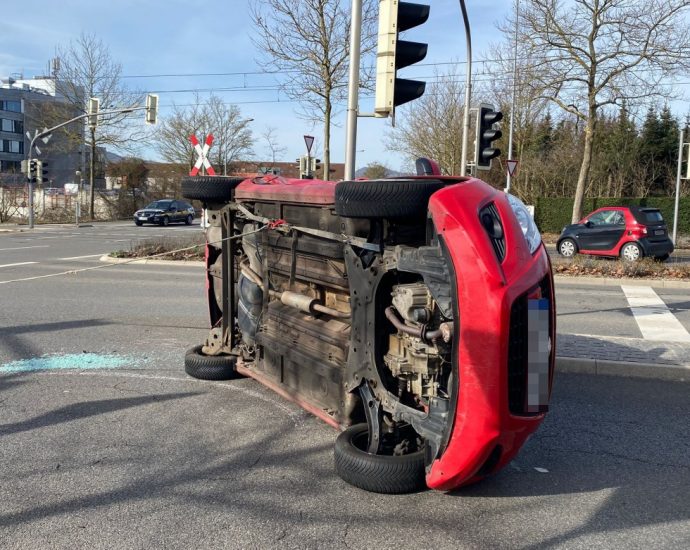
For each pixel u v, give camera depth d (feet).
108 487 12.75
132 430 15.96
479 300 10.63
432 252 11.42
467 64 37.37
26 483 12.87
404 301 11.85
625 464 14.57
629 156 129.80
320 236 14.47
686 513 12.22
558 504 12.50
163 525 11.27
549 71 83.71
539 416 11.54
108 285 41.60
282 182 17.42
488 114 32.89
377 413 13.01
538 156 131.64
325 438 15.57
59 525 11.21
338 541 10.85
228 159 183.01
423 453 12.57
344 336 14.21
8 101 298.97
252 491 12.67
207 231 20.74
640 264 51.42
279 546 10.66
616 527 11.61
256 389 19.42
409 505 12.23
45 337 26.27
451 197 11.21
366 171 181.68
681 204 103.91
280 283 17.24
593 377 21.52
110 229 119.44
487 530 11.38
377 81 21.94
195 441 15.29
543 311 11.40
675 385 20.66
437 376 11.96
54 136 168.55
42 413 17.12
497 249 11.04
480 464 11.19
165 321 29.91
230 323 19.95
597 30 81.00
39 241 84.48
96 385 19.74
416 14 21.68
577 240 67.15
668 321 31.60
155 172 183.01
